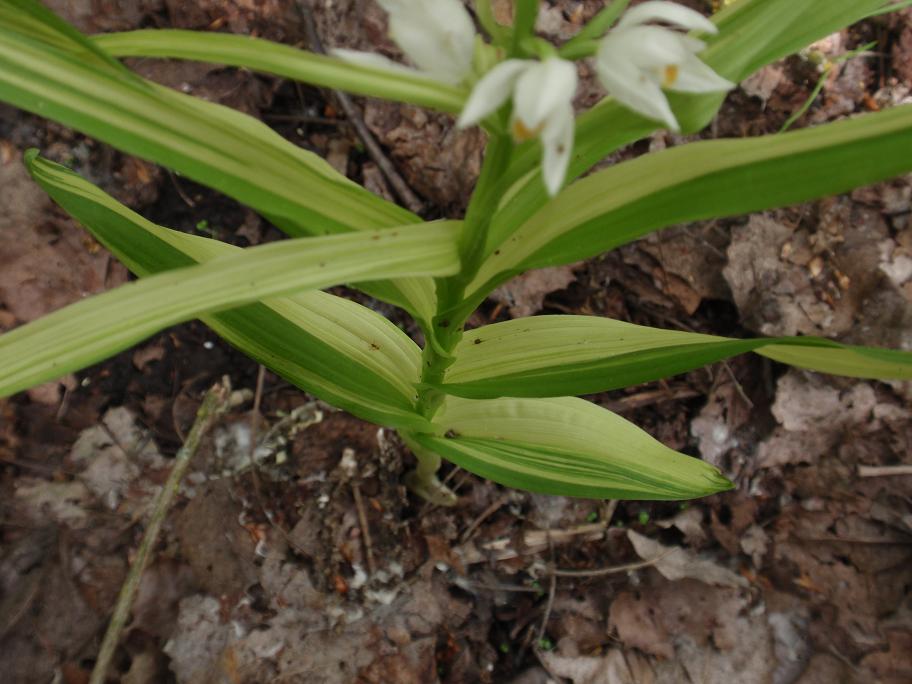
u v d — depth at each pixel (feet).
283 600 0.69
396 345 0.53
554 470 0.53
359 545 0.72
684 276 0.79
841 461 0.76
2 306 0.70
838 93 0.80
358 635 0.69
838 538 0.75
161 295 0.28
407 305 0.42
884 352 0.36
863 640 0.72
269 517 0.71
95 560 0.67
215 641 0.67
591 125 0.30
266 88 0.79
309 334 0.51
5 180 0.71
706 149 0.31
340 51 0.27
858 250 0.76
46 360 0.28
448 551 0.74
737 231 0.78
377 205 0.34
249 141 0.31
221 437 0.73
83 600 0.66
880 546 0.74
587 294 0.80
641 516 0.77
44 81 0.29
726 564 0.75
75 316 0.28
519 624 0.74
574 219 0.35
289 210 0.33
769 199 0.30
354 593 0.71
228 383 0.75
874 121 0.28
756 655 0.72
